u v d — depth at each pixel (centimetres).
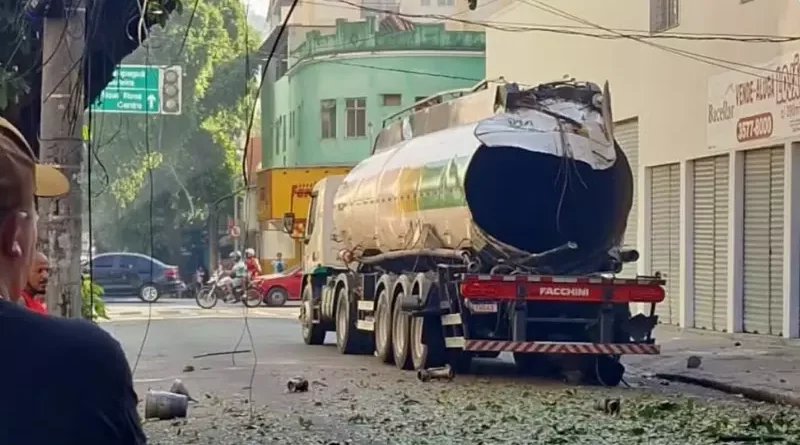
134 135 3234
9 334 280
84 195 1241
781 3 2355
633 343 1712
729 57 2564
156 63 1942
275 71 5666
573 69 3381
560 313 1733
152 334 2833
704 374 1788
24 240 303
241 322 3356
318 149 5200
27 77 1090
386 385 1686
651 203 2978
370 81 5153
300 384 1612
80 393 277
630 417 1323
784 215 2373
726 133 2578
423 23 5600
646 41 2956
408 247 1972
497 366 2027
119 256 4869
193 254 5138
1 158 297
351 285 2292
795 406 1466
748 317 2531
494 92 1753
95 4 1018
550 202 1719
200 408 1434
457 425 1260
